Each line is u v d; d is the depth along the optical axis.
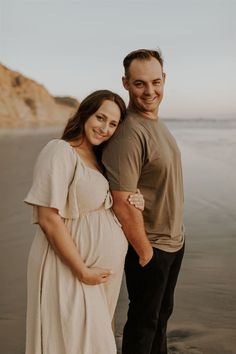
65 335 2.28
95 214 2.39
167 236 2.68
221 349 3.08
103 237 2.38
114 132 2.51
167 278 2.76
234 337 3.22
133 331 2.77
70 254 2.28
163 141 2.58
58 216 2.29
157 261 2.67
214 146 12.13
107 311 2.40
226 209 6.30
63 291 2.30
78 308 2.30
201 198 6.87
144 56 2.57
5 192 6.92
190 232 5.50
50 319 2.31
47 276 2.33
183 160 9.92
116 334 3.31
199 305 3.72
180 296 3.88
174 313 3.59
